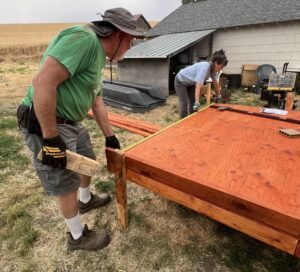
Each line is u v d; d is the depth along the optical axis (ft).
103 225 6.63
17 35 111.14
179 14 38.83
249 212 4.02
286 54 26.22
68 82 4.31
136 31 4.44
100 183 8.51
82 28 3.90
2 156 10.50
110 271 5.37
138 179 5.57
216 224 6.64
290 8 26.17
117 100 18.75
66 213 5.34
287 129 7.24
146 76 24.88
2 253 5.80
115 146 6.34
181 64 30.14
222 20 30.71
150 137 6.81
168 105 19.93
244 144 6.35
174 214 7.05
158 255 5.72
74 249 5.84
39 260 5.62
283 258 5.62
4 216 6.98
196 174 4.81
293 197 4.09
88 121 15.37
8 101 20.92
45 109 3.78
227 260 5.57
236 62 30.07
